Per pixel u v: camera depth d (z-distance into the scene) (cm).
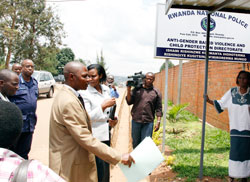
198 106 988
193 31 504
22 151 366
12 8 1812
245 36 508
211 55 508
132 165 229
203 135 389
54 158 203
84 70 220
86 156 214
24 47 2438
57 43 2716
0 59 2292
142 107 428
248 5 337
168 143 605
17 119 110
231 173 350
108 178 329
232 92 359
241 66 628
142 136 438
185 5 355
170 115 900
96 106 304
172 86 1596
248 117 342
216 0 324
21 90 358
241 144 343
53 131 207
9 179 95
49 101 1421
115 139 615
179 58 507
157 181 388
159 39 502
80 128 197
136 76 430
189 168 430
